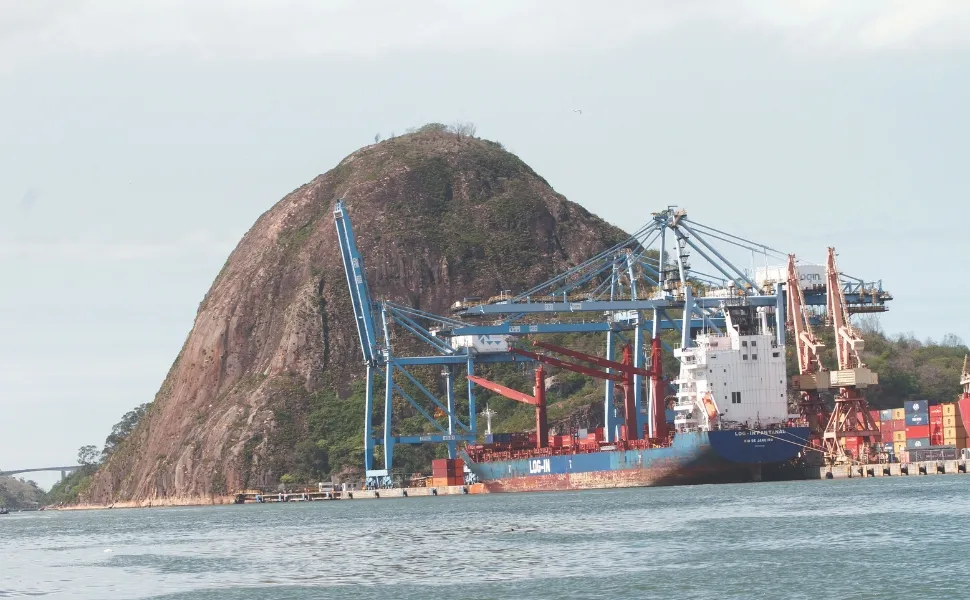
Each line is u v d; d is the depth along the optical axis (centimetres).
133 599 14300
